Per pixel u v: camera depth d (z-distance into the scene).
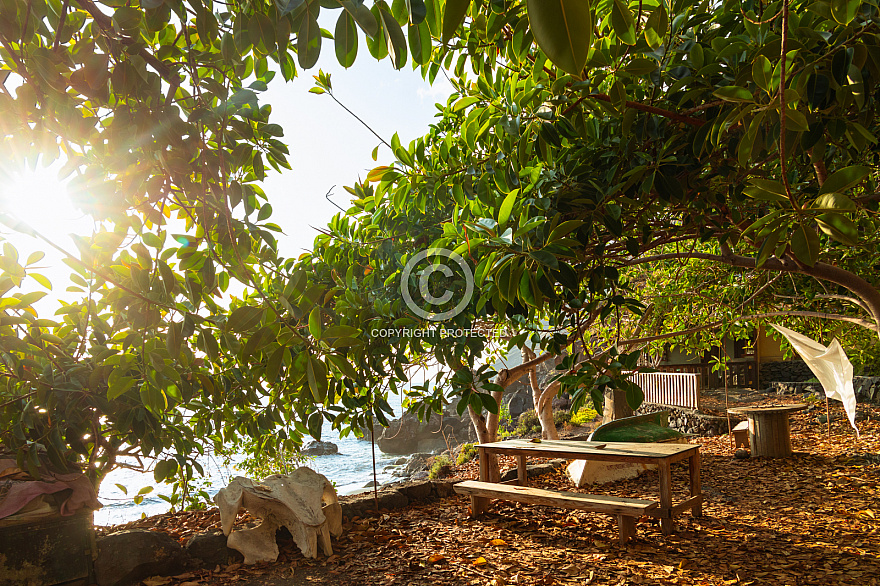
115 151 1.65
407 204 4.13
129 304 1.72
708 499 6.35
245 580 4.08
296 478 4.97
